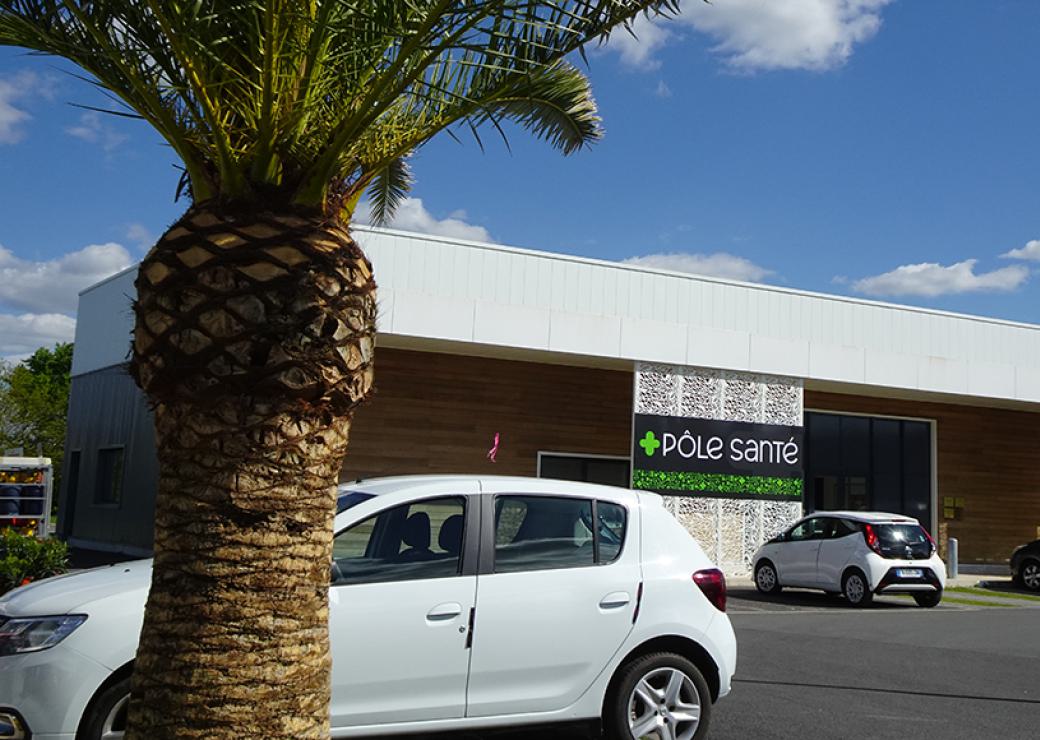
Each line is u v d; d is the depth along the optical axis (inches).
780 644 476.4
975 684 379.6
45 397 1562.5
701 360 819.4
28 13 137.4
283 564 118.9
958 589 856.3
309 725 119.7
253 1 125.3
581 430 905.5
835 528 697.0
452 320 749.9
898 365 898.1
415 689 218.1
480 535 233.0
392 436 839.1
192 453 118.3
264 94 123.9
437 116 160.7
